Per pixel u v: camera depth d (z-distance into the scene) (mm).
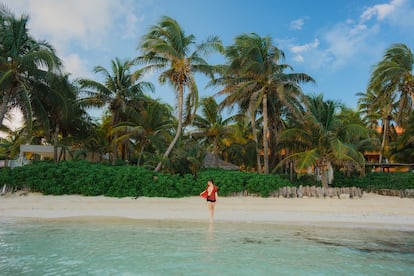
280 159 25953
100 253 6508
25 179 14977
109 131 23938
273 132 25328
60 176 15242
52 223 10008
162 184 15898
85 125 24406
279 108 23766
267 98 21953
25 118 17594
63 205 13219
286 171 26141
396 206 14422
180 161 18391
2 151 33156
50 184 14898
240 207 13742
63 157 25297
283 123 24594
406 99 24938
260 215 12062
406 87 24375
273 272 5453
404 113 26594
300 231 9250
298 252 6812
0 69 17656
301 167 16906
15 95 18016
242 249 6984
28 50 18297
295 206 14164
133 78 19516
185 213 12297
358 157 17859
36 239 7719
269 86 21109
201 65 19375
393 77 23625
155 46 17359
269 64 20859
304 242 7793
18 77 17641
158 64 19391
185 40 19562
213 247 7117
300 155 18203
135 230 9031
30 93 18531
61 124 23625
